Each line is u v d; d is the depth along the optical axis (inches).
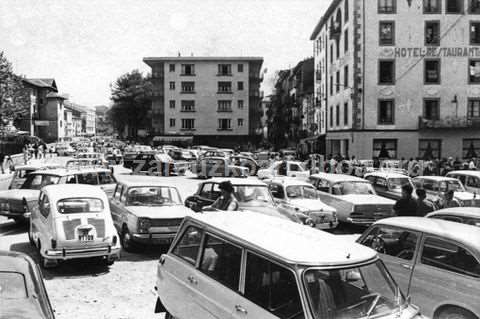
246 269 185.2
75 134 5684.1
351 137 1541.6
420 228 262.1
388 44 1521.9
